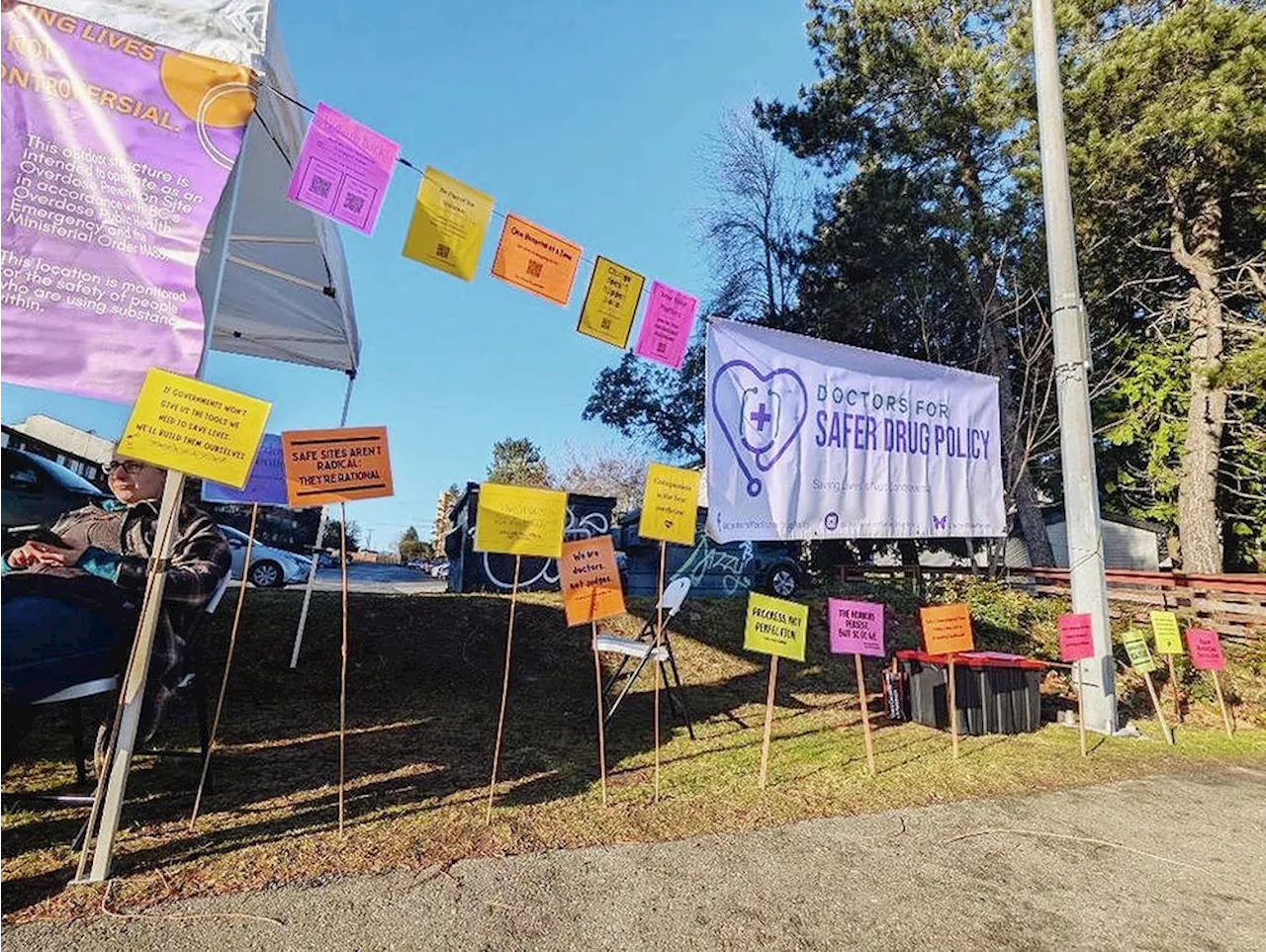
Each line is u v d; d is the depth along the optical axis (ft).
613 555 12.25
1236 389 39.01
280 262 16.94
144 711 8.99
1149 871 9.77
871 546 61.52
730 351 15.19
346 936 7.02
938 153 44.57
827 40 49.98
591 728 15.65
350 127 10.43
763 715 17.69
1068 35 37.01
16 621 7.97
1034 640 27.30
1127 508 58.54
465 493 33.37
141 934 6.84
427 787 11.33
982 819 11.41
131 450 8.04
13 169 8.24
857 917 8.05
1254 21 31.27
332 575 73.82
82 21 8.67
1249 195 38.19
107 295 8.52
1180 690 22.77
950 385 19.03
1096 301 43.32
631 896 8.23
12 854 8.35
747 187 60.70
